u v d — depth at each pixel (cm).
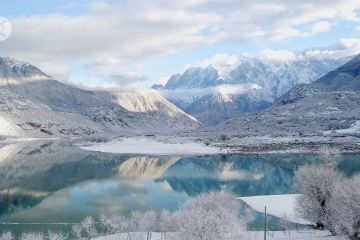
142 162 18088
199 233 4381
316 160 17288
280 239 5912
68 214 8775
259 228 7244
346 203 5244
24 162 18112
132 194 10906
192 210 5391
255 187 11775
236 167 16112
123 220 7606
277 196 10200
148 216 7038
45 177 13988
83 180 13338
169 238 5500
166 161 18350
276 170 15088
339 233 5488
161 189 11606
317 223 6762
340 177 6631
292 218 7931
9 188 11988
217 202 6625
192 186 12056
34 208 9381
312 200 6469
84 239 6625
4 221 8231
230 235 4406
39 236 6438
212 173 14588
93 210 9112
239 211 8219
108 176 14125
